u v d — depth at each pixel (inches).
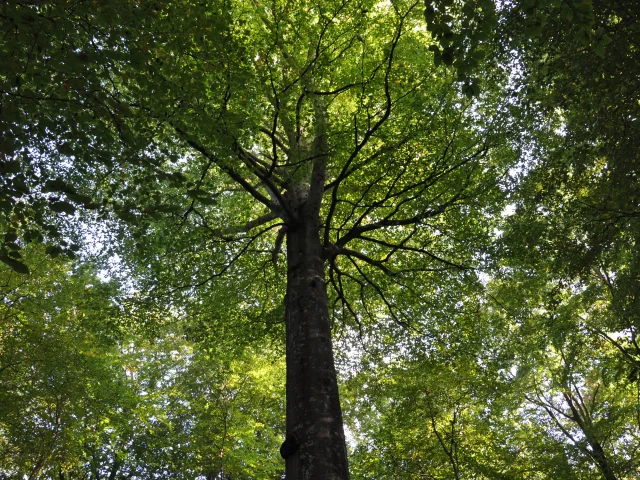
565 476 543.8
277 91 312.3
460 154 396.8
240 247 458.6
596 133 360.5
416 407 535.2
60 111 212.1
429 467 546.0
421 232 441.1
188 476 656.4
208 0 249.6
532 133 429.4
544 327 527.5
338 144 345.7
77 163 285.6
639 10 310.5
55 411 551.5
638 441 649.6
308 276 309.0
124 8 204.5
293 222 341.4
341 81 351.6
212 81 280.5
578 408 739.4
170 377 770.2
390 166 374.3
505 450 552.7
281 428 761.0
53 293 548.7
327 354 268.8
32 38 187.8
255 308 499.5
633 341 511.5
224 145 262.1
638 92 336.8
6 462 530.3
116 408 640.4
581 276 430.0
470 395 537.3
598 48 181.2
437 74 376.5
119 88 293.1
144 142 219.8
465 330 470.6
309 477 215.5
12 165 173.9
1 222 249.9
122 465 739.4
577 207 410.9
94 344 527.8
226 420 637.3
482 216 444.8
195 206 414.0
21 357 510.9
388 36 356.5
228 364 532.1
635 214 356.5
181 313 484.7
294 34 316.8
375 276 481.7
